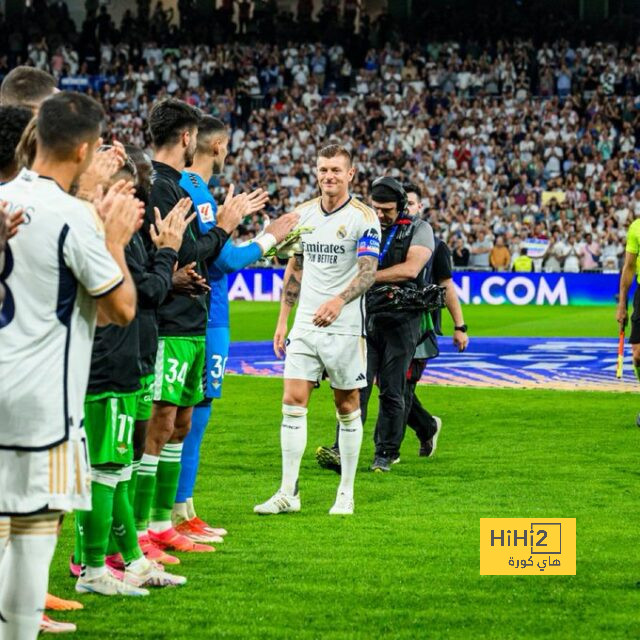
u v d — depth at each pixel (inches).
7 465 248.4
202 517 436.5
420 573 353.7
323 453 533.0
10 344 247.6
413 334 536.1
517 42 2326.5
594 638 291.6
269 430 657.0
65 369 251.8
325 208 450.3
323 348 442.9
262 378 919.0
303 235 449.7
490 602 322.7
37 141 257.8
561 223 1779.0
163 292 318.0
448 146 2084.2
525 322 1455.5
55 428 249.3
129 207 265.7
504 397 797.2
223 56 2345.0
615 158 2041.1
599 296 1697.8
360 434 450.3
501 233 1841.8
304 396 449.1
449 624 302.0
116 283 253.8
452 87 2269.9
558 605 320.2
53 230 248.2
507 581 344.5
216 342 402.0
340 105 2237.9
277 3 2591.0
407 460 564.7
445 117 2161.7
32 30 2416.3
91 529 324.8
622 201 1886.1
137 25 2431.1
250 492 488.1
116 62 2372.0
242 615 309.3
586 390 837.2
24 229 247.9
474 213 1854.1
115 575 343.6
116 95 2285.9
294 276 493.7
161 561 363.6
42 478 248.1
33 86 329.7
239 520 431.8
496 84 2260.1
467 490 487.8
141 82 2301.9
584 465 546.0
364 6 2539.4
